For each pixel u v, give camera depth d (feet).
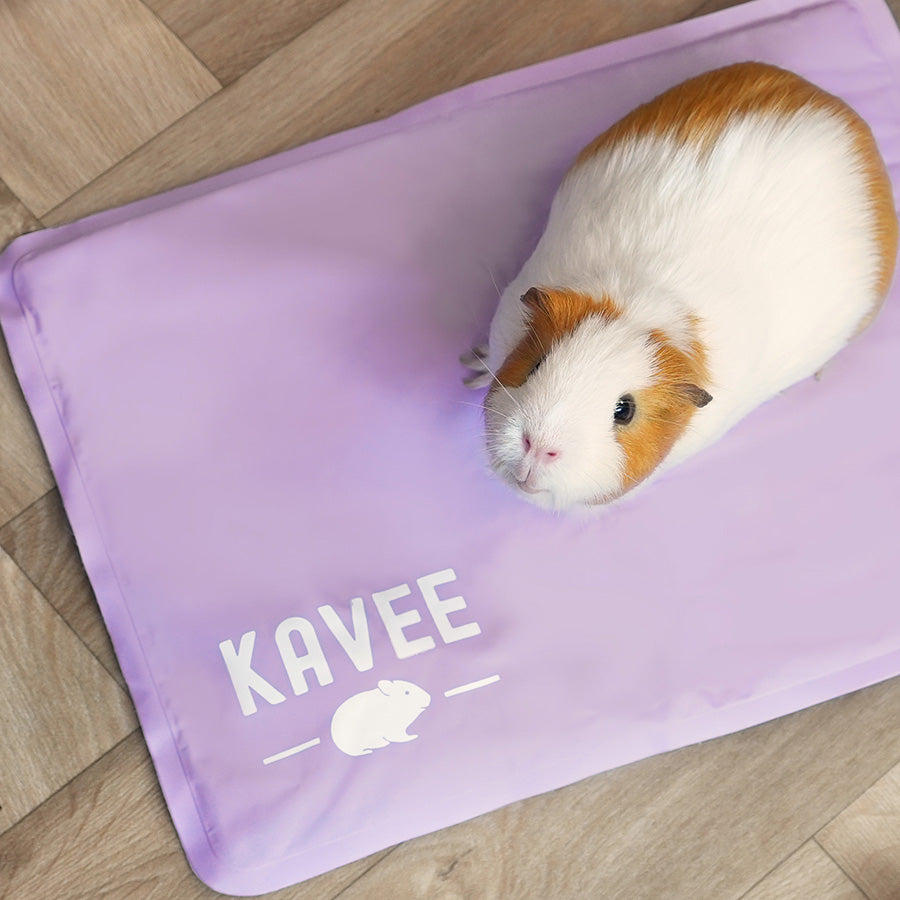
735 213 3.87
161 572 4.29
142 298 4.55
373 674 4.22
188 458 4.41
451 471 4.44
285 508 4.37
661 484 4.48
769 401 4.60
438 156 4.78
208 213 4.66
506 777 4.18
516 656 4.27
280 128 4.93
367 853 4.10
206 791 4.10
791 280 3.92
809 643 4.38
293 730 4.16
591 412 3.34
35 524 4.39
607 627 4.33
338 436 4.46
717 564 4.42
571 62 4.94
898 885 4.23
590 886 4.18
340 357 4.54
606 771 4.27
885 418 4.65
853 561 4.48
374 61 5.03
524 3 5.09
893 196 4.57
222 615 4.25
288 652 4.23
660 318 3.59
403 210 4.71
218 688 4.19
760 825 4.26
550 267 3.88
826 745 4.36
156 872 4.09
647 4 5.11
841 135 4.05
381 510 4.39
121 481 4.37
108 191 4.79
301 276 4.61
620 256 3.79
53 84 4.89
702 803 4.28
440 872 4.17
